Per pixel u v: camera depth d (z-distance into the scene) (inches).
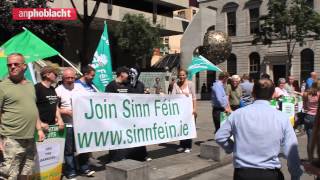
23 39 359.6
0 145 229.6
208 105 1248.8
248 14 1797.5
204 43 1188.5
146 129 352.2
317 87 390.9
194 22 1355.8
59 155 268.7
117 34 1528.1
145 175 291.7
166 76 1437.0
